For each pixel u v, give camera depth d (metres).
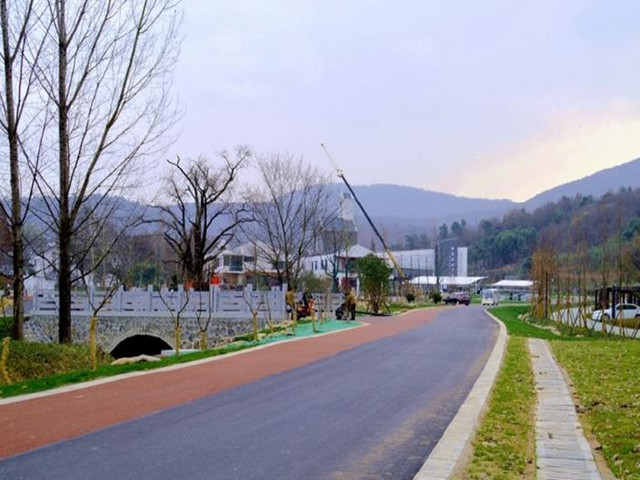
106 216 29.44
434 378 13.16
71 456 6.80
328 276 56.22
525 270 117.06
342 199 61.78
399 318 39.28
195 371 13.69
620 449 7.55
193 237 49.38
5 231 23.39
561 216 124.44
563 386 12.59
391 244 138.00
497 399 10.77
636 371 14.32
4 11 17.08
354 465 6.79
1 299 27.59
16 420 8.55
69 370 17.12
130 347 34.56
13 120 17.38
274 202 51.97
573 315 48.72
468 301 74.25
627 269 47.53
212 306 33.22
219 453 7.08
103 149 40.22
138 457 6.83
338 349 18.77
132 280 52.34
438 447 7.48
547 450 7.61
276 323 32.16
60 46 18.61
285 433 8.13
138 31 19.56
